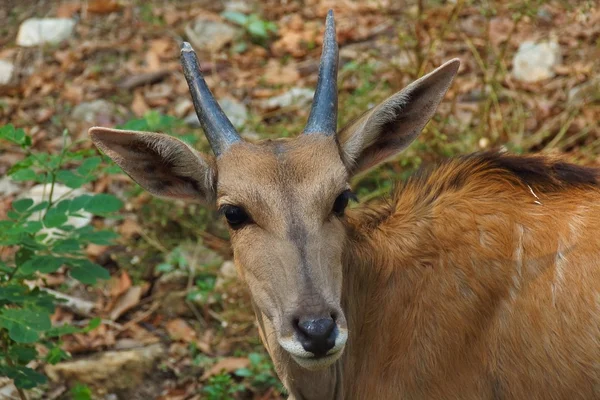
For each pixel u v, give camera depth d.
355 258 8.20
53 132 14.43
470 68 14.55
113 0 17.05
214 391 10.32
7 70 15.81
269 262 7.35
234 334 11.34
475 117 13.23
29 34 16.44
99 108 14.71
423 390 7.96
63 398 10.55
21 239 9.04
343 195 7.62
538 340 7.75
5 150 14.18
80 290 11.99
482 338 7.88
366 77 13.95
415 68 13.34
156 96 14.92
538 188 8.10
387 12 16.25
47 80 15.52
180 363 10.95
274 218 7.40
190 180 8.15
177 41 16.25
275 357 8.22
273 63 15.61
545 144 13.27
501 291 7.85
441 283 7.94
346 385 8.34
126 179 13.31
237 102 14.55
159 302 11.80
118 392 10.66
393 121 8.14
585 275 7.70
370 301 8.18
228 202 7.59
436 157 12.70
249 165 7.60
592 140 13.11
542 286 7.77
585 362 7.68
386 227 8.23
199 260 12.20
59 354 9.48
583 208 7.93
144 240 12.59
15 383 8.91
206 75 15.35
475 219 8.01
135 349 11.07
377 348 8.12
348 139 7.97
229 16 16.34
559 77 14.26
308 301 7.09
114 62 15.85
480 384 7.91
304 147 7.69
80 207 9.51
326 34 8.09
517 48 14.86
